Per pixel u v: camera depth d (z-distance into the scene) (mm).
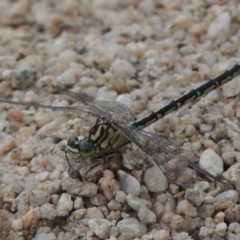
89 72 390
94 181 345
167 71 384
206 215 338
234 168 344
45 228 338
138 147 346
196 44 397
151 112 356
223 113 361
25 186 348
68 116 370
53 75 392
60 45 413
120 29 414
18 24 444
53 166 352
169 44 397
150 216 337
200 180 345
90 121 365
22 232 337
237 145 352
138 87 379
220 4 418
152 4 435
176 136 357
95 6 448
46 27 438
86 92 379
